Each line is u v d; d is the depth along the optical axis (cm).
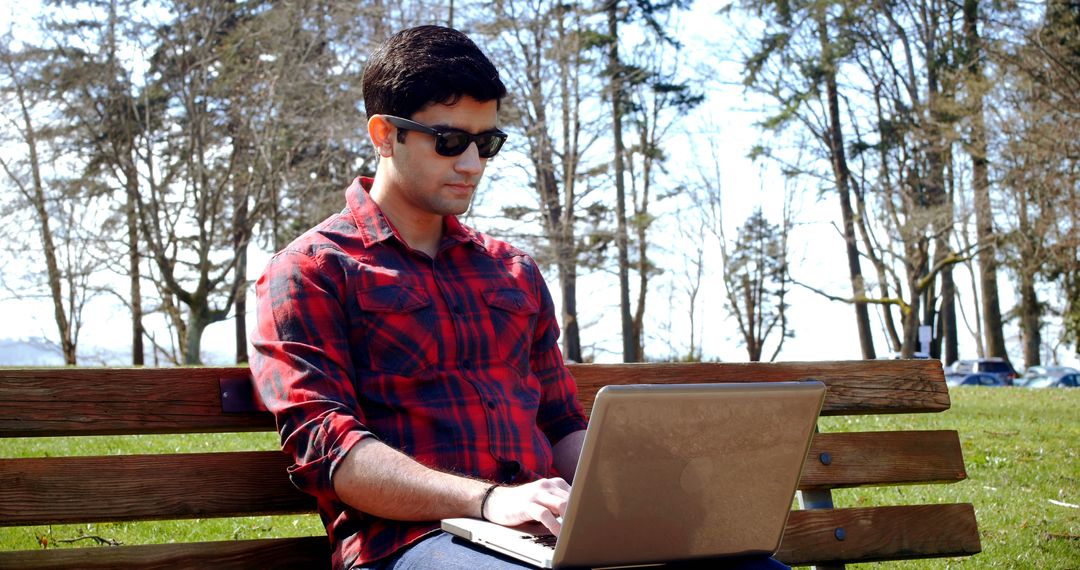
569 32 2481
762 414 187
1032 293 3881
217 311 2825
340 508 222
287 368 216
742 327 4331
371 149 2505
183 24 2448
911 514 302
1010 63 2681
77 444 666
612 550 184
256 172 2481
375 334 224
